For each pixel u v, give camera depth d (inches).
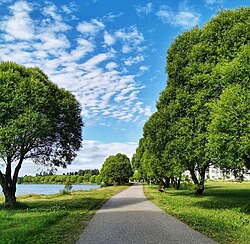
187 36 952.9
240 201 1027.9
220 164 754.2
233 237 426.0
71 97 1068.5
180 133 829.2
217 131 637.9
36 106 876.6
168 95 976.9
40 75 1002.1
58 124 1006.4
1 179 979.3
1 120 841.5
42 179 6299.2
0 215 675.4
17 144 839.1
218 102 648.4
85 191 2070.6
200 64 834.8
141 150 2967.5
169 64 979.3
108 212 764.0
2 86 855.1
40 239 424.2
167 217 653.3
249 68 636.7
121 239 418.6
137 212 755.4
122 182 3870.6
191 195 1395.2
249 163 721.0
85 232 480.7
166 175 1572.3
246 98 608.1
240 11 840.3
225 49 778.8
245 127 603.5
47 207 920.9
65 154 1111.6
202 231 474.3
